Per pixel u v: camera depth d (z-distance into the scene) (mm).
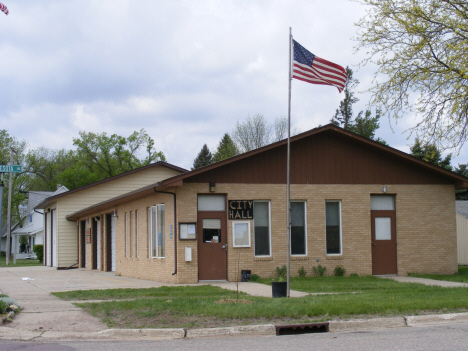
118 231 24844
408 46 19328
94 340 9000
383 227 20047
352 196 19578
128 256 23500
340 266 19219
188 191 17875
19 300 12852
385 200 20219
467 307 11016
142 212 21406
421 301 11422
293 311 10352
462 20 18750
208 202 18281
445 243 20344
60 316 10438
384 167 20031
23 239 69500
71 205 32500
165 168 34000
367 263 19406
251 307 10789
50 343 8609
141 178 33594
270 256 18578
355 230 19484
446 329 9266
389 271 19797
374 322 9930
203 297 12938
